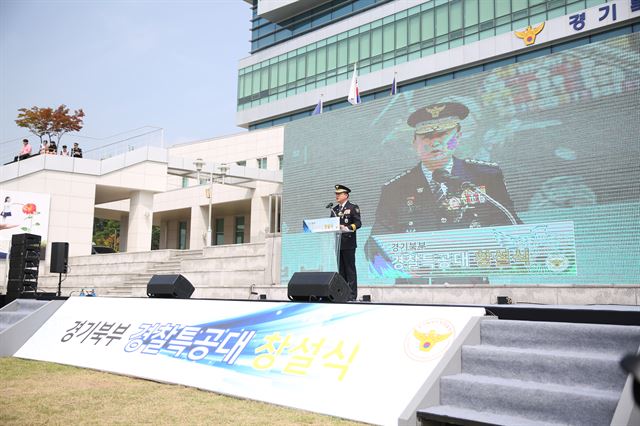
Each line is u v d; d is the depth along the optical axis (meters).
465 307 5.26
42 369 7.29
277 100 36.81
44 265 24.05
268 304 6.62
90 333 8.10
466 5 28.39
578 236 13.05
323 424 4.54
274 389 5.42
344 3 35.12
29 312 9.62
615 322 4.91
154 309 7.79
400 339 5.18
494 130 14.84
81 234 25.09
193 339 6.76
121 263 23.34
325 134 18.80
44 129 34.28
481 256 14.56
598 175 12.93
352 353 5.29
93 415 4.86
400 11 30.98
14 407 5.16
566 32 25.05
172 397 5.59
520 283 13.81
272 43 39.28
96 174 25.50
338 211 9.09
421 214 15.95
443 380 4.54
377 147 17.33
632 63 12.70
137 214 26.53
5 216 23.19
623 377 3.96
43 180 24.52
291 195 19.41
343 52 33.47
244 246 19.94
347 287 6.52
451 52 28.61
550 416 3.98
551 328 4.64
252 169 28.50
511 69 14.73
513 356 4.51
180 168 27.58
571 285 12.55
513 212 14.16
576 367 4.20
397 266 16.22
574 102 13.52
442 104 16.00
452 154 15.57
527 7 26.42
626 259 12.30
